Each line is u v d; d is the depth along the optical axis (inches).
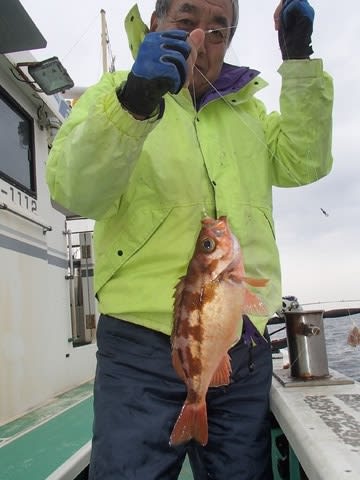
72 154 64.0
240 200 79.1
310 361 89.6
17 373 152.6
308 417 67.2
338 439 57.6
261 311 70.4
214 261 70.4
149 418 71.2
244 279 70.4
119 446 69.7
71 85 155.9
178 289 71.3
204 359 69.2
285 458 91.7
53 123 201.3
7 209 150.3
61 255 206.2
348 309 94.7
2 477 96.9
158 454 70.6
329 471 49.4
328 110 82.1
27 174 182.1
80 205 68.8
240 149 83.2
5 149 164.6
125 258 75.9
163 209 75.9
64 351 197.3
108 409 72.8
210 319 69.7
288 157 86.0
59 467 98.7
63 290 204.7
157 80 57.8
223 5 77.0
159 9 80.7
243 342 78.8
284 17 78.9
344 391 82.2
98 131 61.6
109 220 78.7
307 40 79.7
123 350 75.2
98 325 81.1
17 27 134.3
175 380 73.0
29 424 136.7
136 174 76.6
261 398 80.0
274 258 83.4
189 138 78.7
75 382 205.5
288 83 80.8
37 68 150.2
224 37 78.3
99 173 64.0
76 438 119.2
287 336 94.7
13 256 157.2
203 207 77.2
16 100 173.8
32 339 166.4
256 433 77.9
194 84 82.7
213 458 78.5
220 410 78.5
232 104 84.6
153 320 74.2
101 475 69.7
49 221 195.0
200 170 78.1
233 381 77.9
